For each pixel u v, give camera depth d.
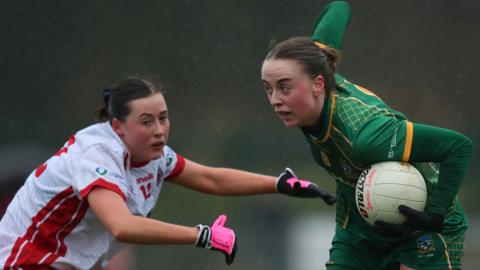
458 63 53.22
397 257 16.05
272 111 49.75
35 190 14.87
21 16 52.69
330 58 15.67
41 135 49.75
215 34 52.59
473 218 41.69
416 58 53.38
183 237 14.06
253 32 52.19
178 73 52.19
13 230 14.96
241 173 16.73
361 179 15.02
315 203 41.91
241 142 48.09
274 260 39.69
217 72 51.69
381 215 14.84
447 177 14.70
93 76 52.41
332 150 15.26
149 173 15.29
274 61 14.79
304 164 45.88
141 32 53.00
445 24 53.75
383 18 53.62
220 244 14.23
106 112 15.09
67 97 51.69
